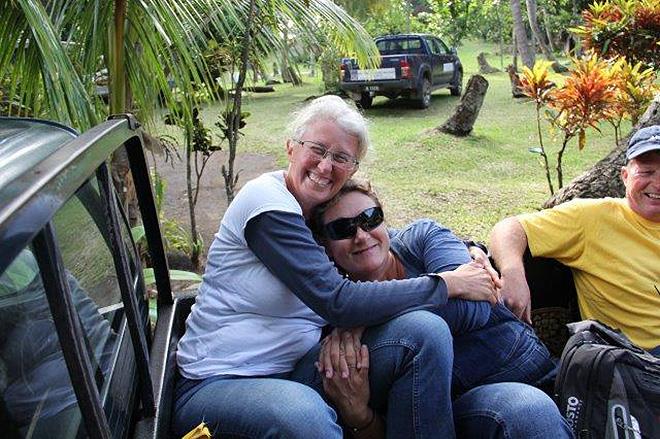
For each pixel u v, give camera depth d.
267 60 5.70
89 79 3.87
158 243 2.34
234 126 5.62
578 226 2.95
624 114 6.70
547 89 6.54
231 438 1.94
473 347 2.38
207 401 2.00
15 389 1.26
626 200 2.94
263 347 2.12
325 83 16.55
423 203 7.81
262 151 10.99
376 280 2.40
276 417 1.87
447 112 15.01
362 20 16.02
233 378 2.08
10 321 1.31
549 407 2.10
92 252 1.74
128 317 1.69
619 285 2.89
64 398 1.41
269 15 4.82
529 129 11.84
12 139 1.70
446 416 2.04
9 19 3.20
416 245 2.58
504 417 2.08
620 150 5.00
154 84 4.28
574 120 6.29
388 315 2.10
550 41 23.00
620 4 7.98
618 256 2.90
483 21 30.80
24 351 1.32
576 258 2.98
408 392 2.03
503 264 2.88
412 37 16.25
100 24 3.87
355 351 2.07
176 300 2.53
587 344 2.30
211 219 7.84
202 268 6.34
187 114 4.43
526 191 8.20
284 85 20.70
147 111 4.32
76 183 1.27
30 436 1.27
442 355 2.03
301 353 2.19
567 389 2.28
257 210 2.08
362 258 2.34
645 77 6.46
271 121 13.78
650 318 2.87
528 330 2.48
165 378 1.96
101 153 1.49
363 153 2.29
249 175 9.61
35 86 3.35
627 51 7.96
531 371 2.41
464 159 9.95
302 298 2.07
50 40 3.10
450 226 6.98
